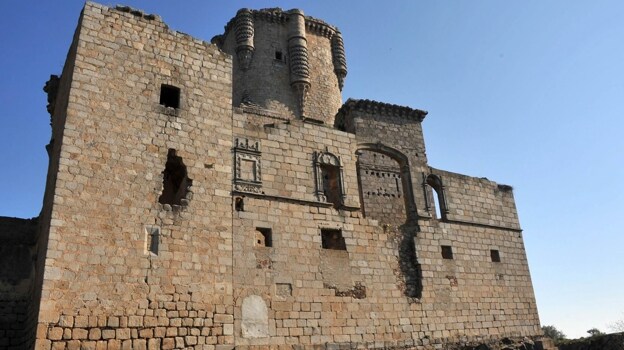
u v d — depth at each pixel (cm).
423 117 3231
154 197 2036
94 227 1864
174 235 2017
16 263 2152
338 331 2298
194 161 2192
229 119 2372
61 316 1695
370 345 2362
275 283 2216
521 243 3266
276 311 2169
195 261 2025
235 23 4531
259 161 2419
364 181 3797
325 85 4566
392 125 3102
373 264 2559
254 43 4450
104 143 2006
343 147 2755
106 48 2161
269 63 4394
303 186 2506
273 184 2411
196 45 2420
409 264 2720
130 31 2256
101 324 1753
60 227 1797
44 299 1686
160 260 1948
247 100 4194
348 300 2389
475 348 2700
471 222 3078
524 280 3147
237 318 2058
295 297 2242
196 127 2258
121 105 2105
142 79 2203
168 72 2286
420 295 2653
